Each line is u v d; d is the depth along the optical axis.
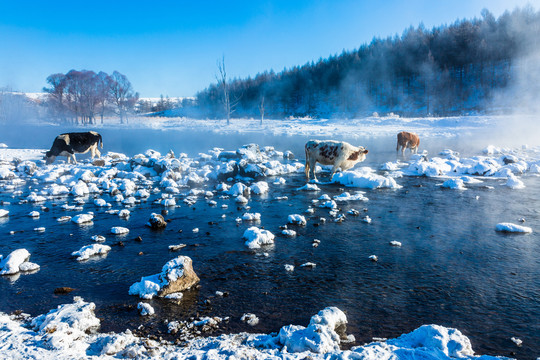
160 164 15.64
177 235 7.76
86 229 8.27
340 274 5.72
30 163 16.47
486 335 4.11
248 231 7.40
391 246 6.90
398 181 13.42
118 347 3.82
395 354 3.48
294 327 4.05
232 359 3.41
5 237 7.75
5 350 3.70
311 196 11.36
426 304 4.79
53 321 4.23
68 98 72.62
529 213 8.91
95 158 19.61
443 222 8.34
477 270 5.79
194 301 4.95
